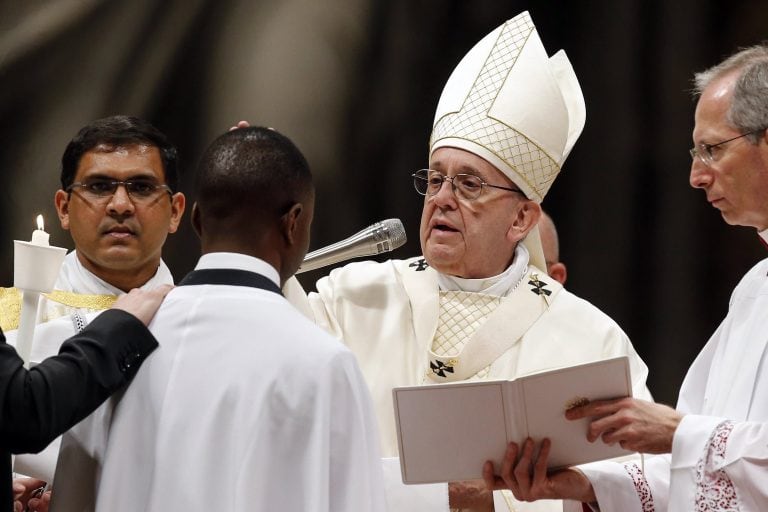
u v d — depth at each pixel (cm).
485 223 1256
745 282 1195
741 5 3209
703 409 1167
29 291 955
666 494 1174
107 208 1227
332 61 3262
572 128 1363
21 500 1172
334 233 3281
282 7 3234
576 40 3291
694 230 3241
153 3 3128
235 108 3222
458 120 1276
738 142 1090
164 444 855
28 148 3042
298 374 852
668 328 3244
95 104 3094
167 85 3164
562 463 1077
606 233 3281
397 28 3300
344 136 3288
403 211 3297
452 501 1205
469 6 3294
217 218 912
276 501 839
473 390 1030
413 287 1311
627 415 1043
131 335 888
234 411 853
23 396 830
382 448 1237
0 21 3038
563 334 1272
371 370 1271
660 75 3259
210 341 877
